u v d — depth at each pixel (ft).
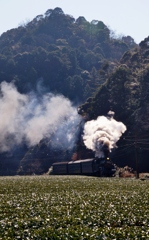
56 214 129.29
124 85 565.12
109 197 171.94
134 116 521.65
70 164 429.79
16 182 287.28
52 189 224.12
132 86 574.56
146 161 469.98
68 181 285.64
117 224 116.26
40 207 144.05
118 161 494.59
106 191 203.72
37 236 101.65
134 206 142.41
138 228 107.96
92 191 205.36
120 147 495.00
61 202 157.28
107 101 558.97
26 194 195.72
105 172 372.17
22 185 256.32
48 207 143.43
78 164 411.75
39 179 323.98
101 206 143.54
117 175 413.80
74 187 233.55
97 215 125.18
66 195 186.29
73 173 424.05
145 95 542.98
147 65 626.23
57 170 459.73
